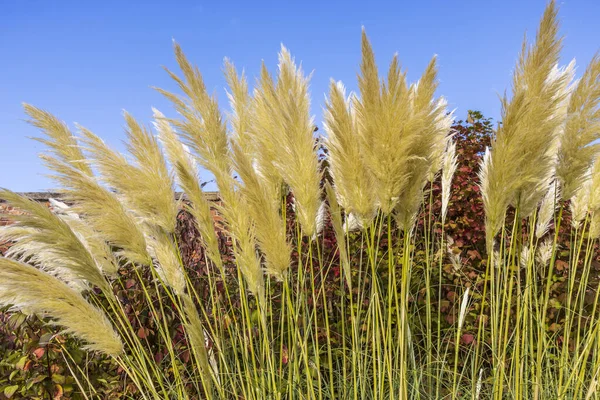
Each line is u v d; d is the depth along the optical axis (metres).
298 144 2.78
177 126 3.16
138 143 2.80
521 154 2.67
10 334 3.86
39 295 2.46
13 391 3.31
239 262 2.95
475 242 5.26
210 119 3.18
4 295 2.43
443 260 5.26
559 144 3.12
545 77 2.71
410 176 2.75
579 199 3.45
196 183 2.90
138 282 4.09
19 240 2.79
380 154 2.56
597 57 2.87
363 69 2.50
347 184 2.79
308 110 3.08
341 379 3.58
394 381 3.28
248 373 2.99
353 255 5.05
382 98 2.48
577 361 3.02
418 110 2.58
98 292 3.96
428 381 3.40
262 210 2.75
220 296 4.36
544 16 2.68
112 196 2.74
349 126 2.69
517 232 2.99
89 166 3.10
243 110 3.46
